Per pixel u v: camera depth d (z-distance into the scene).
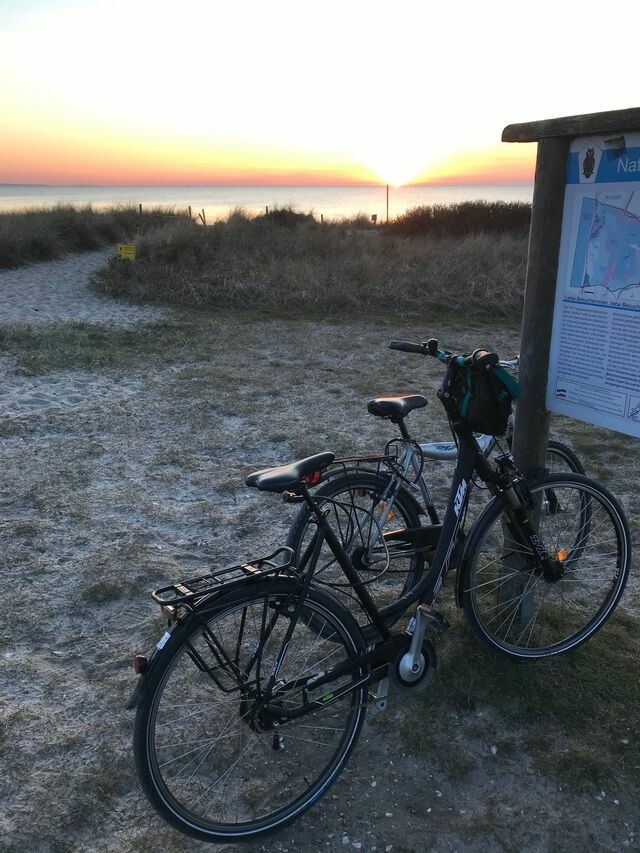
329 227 22.73
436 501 4.58
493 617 3.15
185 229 16.09
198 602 2.10
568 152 2.62
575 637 3.01
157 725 2.58
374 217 24.61
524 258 14.73
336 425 6.12
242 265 14.00
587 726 2.65
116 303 12.45
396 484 2.96
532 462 2.98
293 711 2.29
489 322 11.42
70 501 4.48
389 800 2.39
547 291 2.78
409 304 12.17
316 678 2.33
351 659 2.39
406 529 2.92
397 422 3.02
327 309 12.02
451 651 3.02
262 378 7.57
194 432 5.83
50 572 3.69
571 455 3.49
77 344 8.74
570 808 2.34
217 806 2.34
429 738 2.61
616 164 2.46
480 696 2.80
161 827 2.27
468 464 2.77
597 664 2.95
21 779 2.42
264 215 24.02
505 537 3.07
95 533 4.10
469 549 2.79
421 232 22.05
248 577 2.15
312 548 2.41
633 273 2.48
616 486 4.90
